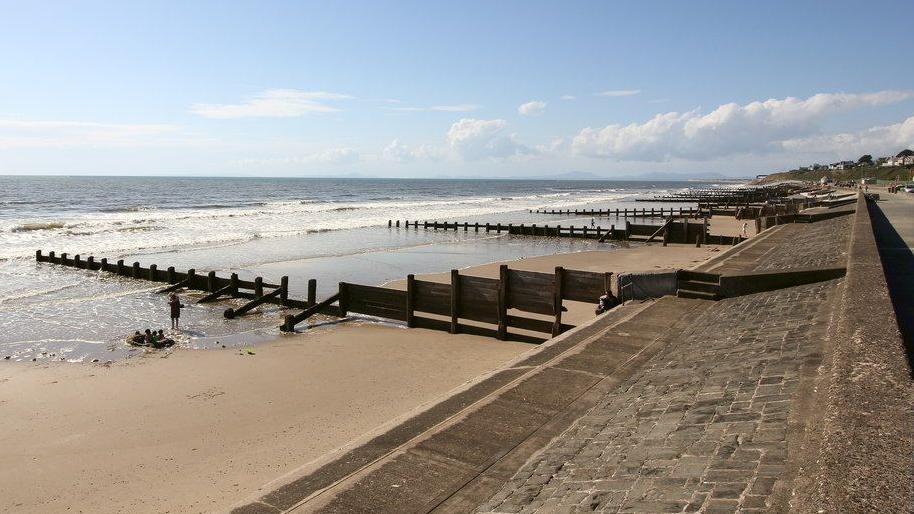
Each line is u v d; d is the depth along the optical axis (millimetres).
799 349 6914
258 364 12562
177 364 12578
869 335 5516
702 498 3943
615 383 7199
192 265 27500
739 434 4891
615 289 12883
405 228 51188
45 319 16953
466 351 13484
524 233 46281
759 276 11172
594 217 69000
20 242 35000
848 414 3900
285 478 4977
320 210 69750
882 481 2992
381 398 10469
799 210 49625
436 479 4934
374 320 16641
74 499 7039
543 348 8844
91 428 9156
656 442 5164
